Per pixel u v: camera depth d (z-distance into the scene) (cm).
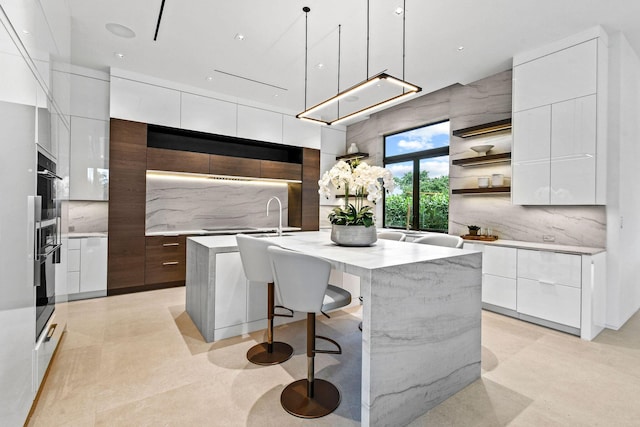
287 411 167
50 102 202
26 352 156
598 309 282
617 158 293
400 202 550
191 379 198
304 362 222
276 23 293
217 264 256
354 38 317
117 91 389
